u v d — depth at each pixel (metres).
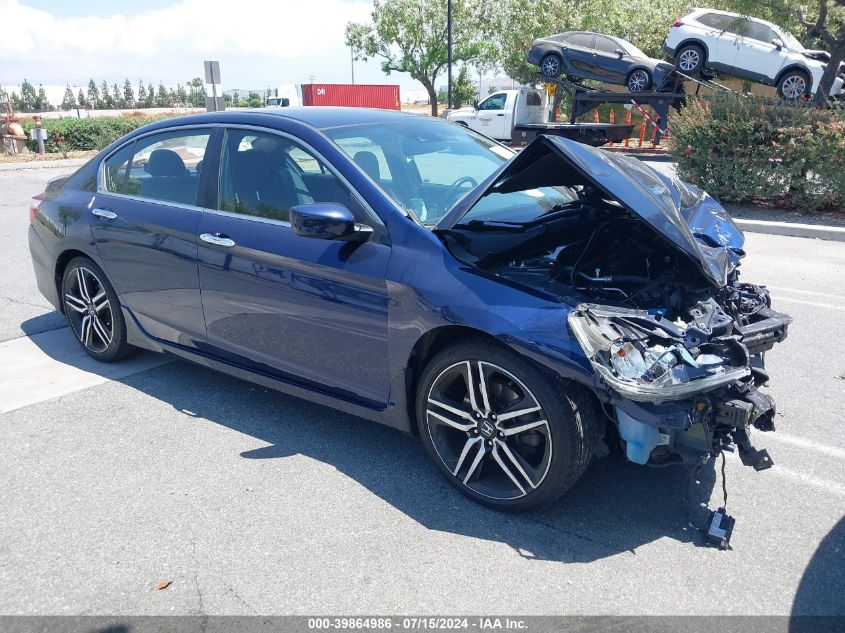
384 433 3.83
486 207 3.54
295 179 3.56
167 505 3.18
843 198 9.61
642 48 28.20
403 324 3.11
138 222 4.13
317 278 3.36
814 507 3.12
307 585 2.67
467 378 3.02
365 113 4.11
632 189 3.02
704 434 2.72
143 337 4.42
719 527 2.90
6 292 6.52
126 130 24.03
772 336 3.13
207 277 3.82
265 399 4.25
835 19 14.61
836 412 4.00
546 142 2.99
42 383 4.49
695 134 10.25
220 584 2.68
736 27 17.81
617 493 3.23
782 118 9.76
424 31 36.34
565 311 2.75
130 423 3.96
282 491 3.28
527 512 3.07
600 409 2.90
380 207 3.26
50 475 3.43
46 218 4.75
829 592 2.60
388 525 3.02
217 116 4.01
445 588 2.64
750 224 9.20
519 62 30.31
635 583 2.65
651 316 2.77
